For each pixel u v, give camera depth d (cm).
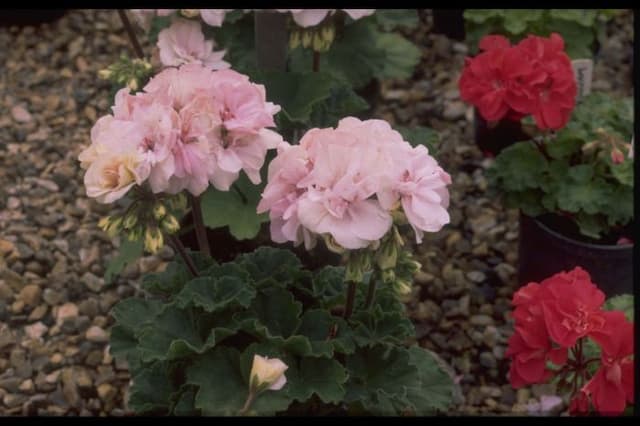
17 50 496
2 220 413
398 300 276
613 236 360
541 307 263
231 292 258
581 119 362
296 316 261
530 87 337
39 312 376
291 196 227
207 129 231
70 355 361
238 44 394
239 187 349
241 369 251
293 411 267
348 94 369
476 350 364
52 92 476
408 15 414
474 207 421
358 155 221
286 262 278
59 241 404
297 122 342
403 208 222
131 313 276
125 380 352
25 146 448
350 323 265
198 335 258
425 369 281
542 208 358
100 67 489
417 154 230
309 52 402
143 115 229
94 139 240
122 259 357
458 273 393
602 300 263
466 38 473
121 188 223
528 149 358
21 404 346
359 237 219
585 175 349
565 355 262
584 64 379
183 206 248
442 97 476
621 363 257
